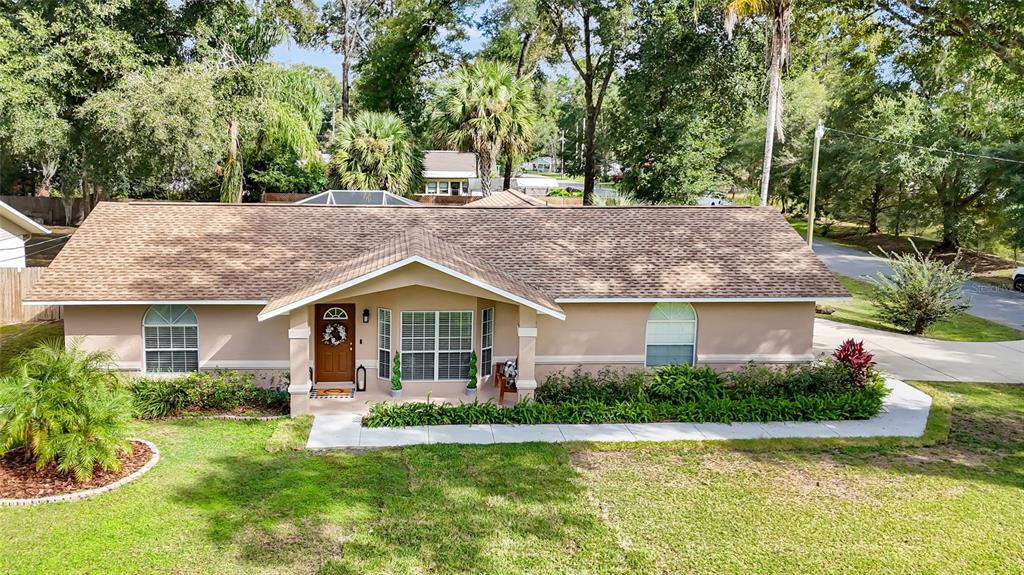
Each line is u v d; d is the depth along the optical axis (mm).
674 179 39469
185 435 15164
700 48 36906
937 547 11180
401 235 19656
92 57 29359
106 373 14227
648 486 13227
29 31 28531
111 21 30688
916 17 24922
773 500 12742
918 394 19172
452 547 10883
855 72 29766
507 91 34719
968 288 37094
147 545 10594
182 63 33781
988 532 11672
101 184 32562
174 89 28422
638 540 11250
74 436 12211
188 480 12867
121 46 30062
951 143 40531
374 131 36719
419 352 18109
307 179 44594
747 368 18406
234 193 34969
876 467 14336
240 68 33031
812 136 50188
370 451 14578
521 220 21234
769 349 19016
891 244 49406
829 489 13250
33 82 28438
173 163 30156
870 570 10516
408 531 11320
